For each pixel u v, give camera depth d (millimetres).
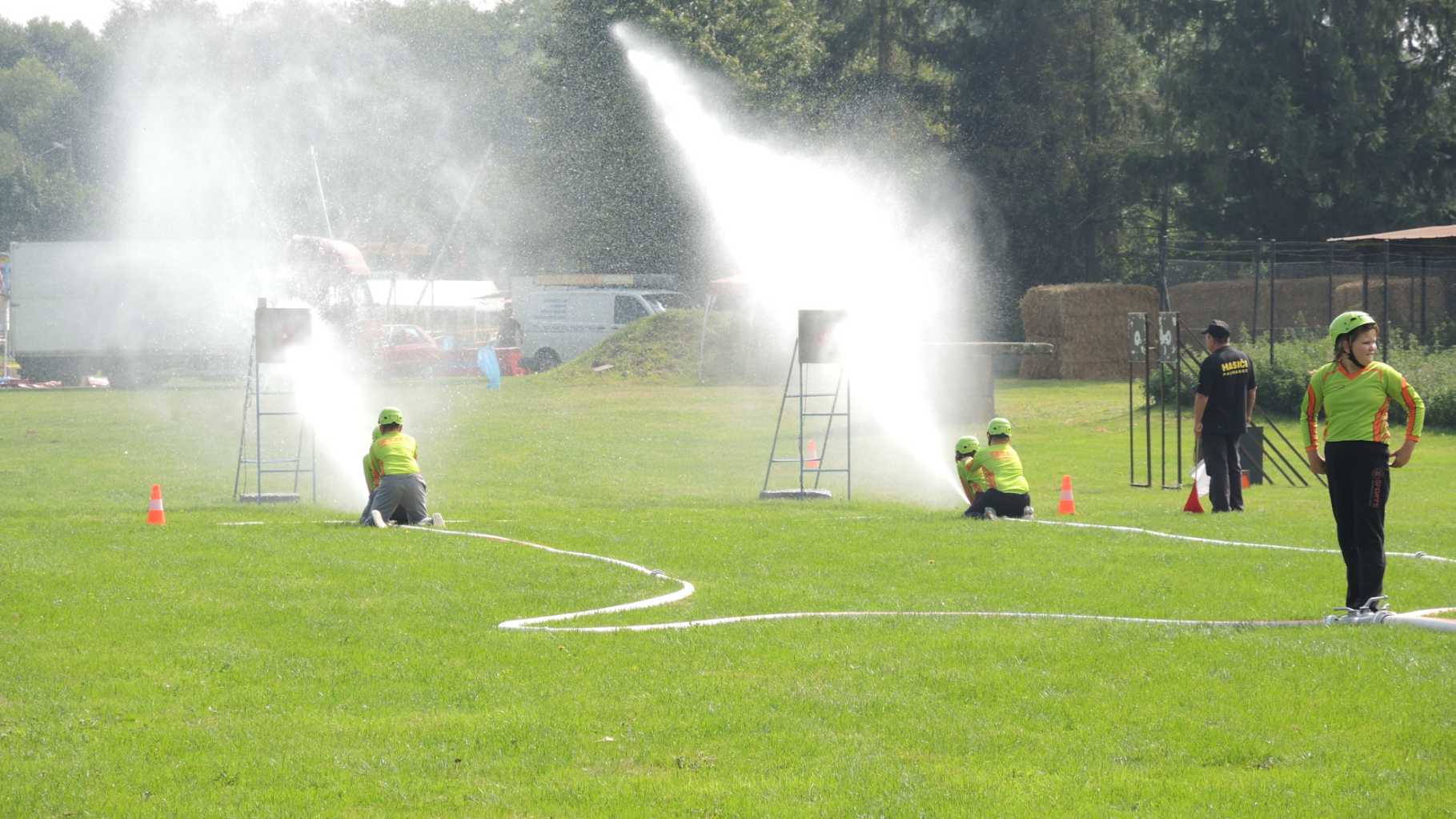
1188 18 95875
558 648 16953
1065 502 30828
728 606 19719
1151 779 11938
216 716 14180
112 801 11617
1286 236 95812
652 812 11242
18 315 95000
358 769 12430
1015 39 105000
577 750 12930
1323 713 13812
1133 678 15227
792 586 21281
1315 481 38969
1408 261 65062
